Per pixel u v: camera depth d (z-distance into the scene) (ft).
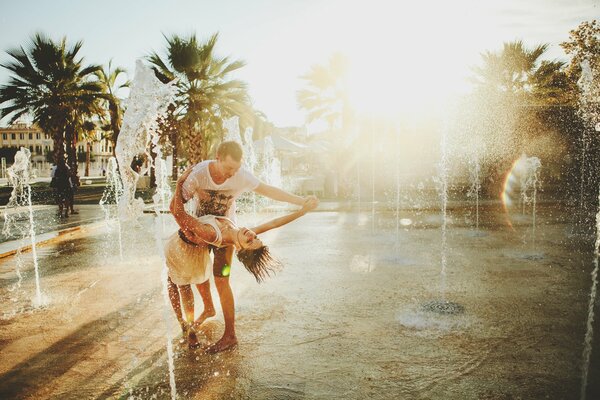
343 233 27.71
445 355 9.57
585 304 12.81
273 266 10.54
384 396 7.95
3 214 41.39
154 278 16.94
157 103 12.24
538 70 66.03
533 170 55.57
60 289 15.56
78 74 72.90
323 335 10.89
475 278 15.97
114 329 11.59
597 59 61.67
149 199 58.65
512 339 10.36
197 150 58.95
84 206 49.03
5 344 10.67
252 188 10.44
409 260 19.24
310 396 8.01
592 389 8.02
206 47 57.67
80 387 8.50
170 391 8.28
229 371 9.06
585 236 25.04
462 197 51.13
